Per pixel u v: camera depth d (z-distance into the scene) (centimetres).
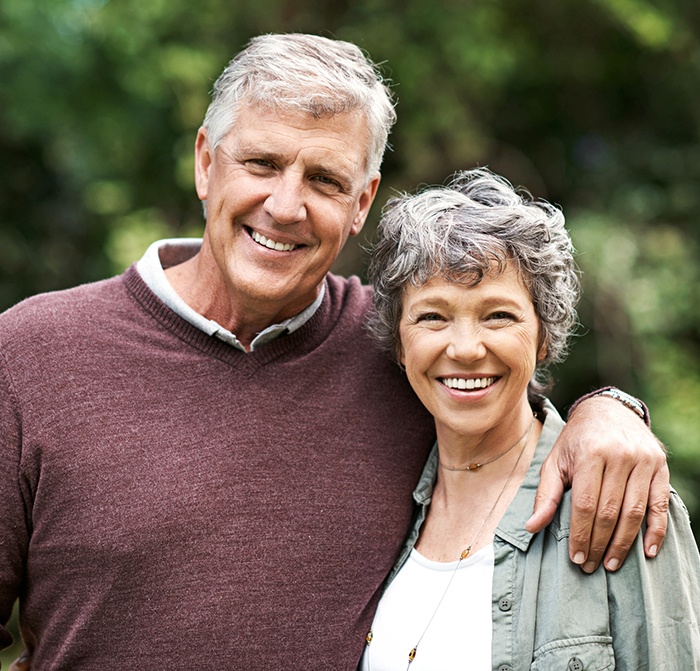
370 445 220
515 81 641
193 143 595
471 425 196
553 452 193
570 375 601
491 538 196
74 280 668
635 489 178
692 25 600
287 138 208
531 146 662
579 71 627
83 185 658
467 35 566
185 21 574
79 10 586
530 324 195
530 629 182
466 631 188
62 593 207
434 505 213
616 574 180
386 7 571
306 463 214
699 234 616
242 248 217
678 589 179
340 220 217
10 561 210
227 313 227
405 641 195
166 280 222
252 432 212
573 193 652
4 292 654
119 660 201
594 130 660
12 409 207
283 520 207
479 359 191
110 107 602
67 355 212
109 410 208
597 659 175
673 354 583
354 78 211
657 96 641
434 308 194
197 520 203
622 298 579
